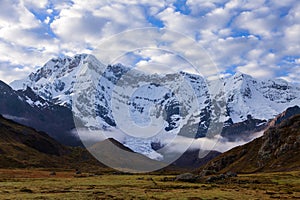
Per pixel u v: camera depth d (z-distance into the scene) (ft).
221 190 256.93
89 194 212.43
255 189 273.13
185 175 362.33
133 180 359.87
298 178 405.80
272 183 343.46
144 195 209.15
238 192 240.73
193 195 213.66
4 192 224.12
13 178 404.98
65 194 211.20
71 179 382.01
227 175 437.99
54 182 329.11
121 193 220.23
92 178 404.77
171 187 275.18
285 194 233.14
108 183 315.17
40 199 184.96
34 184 301.02
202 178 364.99
